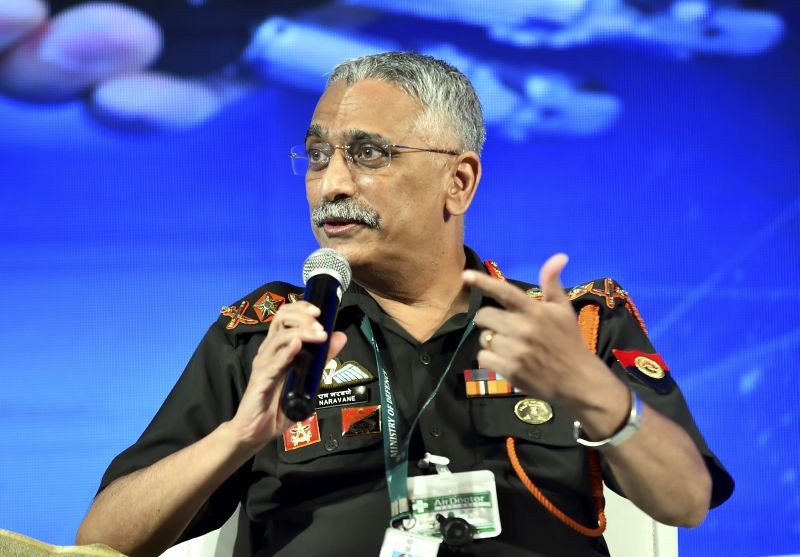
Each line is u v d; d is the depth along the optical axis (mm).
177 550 5805
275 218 11258
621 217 11656
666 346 11625
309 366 4355
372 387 5473
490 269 6020
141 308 11039
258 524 5562
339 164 5383
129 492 5113
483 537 5027
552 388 4406
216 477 4938
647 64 11766
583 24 11727
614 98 11711
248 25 11305
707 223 11742
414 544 4875
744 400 11633
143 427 10898
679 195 11734
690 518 5012
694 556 11375
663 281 11672
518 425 5375
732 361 11648
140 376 10969
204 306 11125
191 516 5117
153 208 11148
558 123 11656
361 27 11375
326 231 5410
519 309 4238
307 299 4711
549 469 5312
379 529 5156
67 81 11102
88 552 4695
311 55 11336
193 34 11273
